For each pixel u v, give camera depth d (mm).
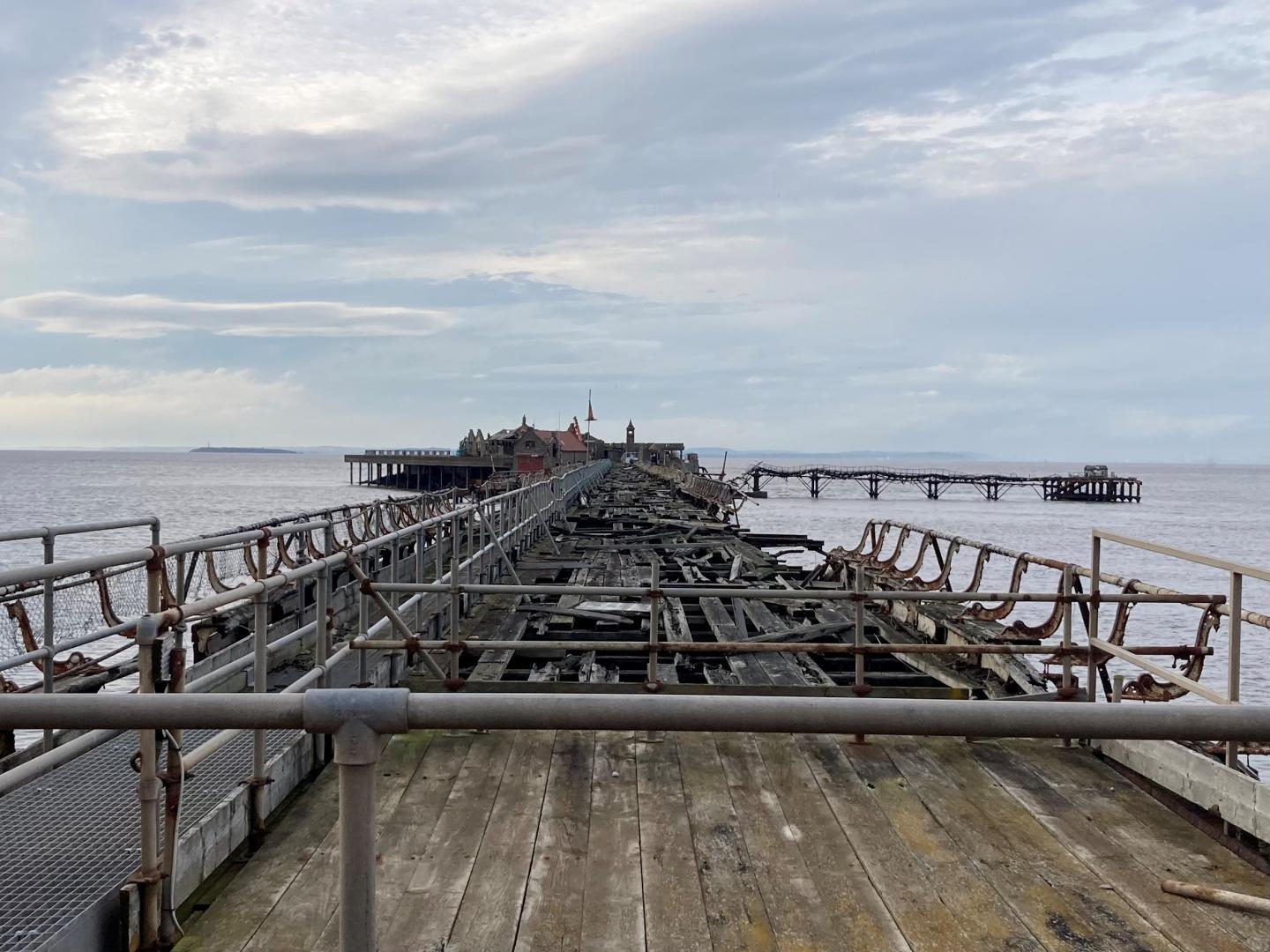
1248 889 4055
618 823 4688
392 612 6543
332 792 5145
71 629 6852
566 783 5242
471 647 6629
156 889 3533
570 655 9867
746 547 20672
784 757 5703
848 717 2109
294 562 11484
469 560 11375
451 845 4414
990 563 39344
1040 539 55969
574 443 113625
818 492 118812
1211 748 5371
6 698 2027
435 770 5410
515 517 18078
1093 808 4945
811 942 3584
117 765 5059
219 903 3885
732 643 6633
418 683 6836
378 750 2064
